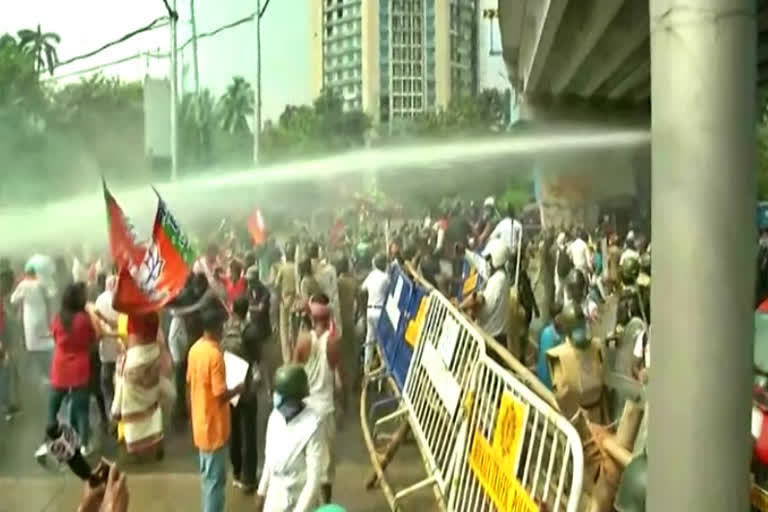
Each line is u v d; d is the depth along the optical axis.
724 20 2.45
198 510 6.86
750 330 2.49
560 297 11.60
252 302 10.37
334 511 3.40
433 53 80.12
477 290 10.05
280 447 5.38
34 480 7.68
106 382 9.35
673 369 2.51
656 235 2.57
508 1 23.66
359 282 12.73
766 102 23.58
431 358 6.57
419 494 7.04
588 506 3.95
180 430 9.18
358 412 9.70
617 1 16.84
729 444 2.47
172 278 7.81
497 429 4.27
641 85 31.78
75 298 8.27
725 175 2.46
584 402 5.83
